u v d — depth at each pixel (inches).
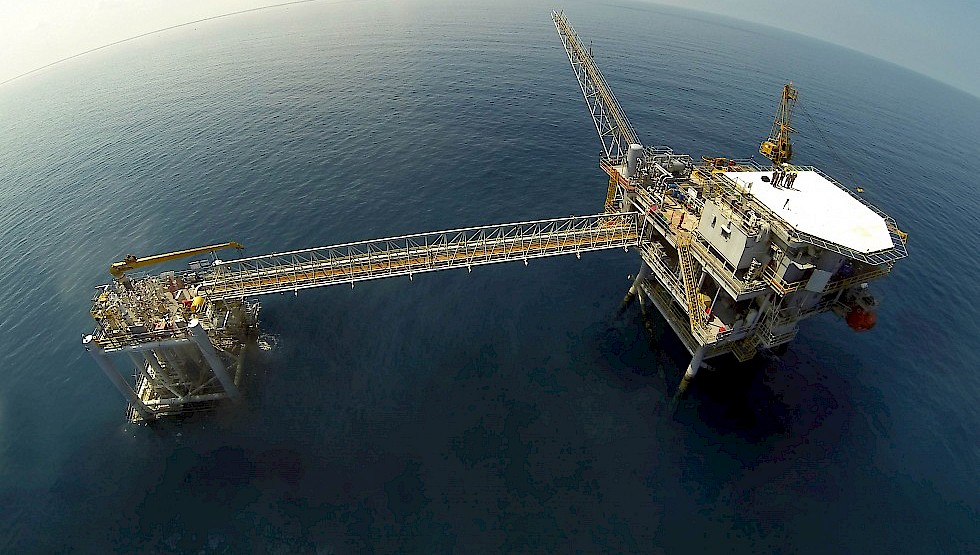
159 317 1608.0
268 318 2132.1
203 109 4685.0
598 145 3703.3
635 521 1432.1
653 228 1929.1
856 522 1443.2
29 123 5108.3
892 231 1477.6
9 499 1536.7
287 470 1563.7
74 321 2228.1
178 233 2768.2
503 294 2266.2
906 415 1765.5
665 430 1681.8
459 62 5885.8
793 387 1844.2
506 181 3164.4
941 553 1376.7
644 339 2043.6
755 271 1501.0
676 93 5017.2
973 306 2331.4
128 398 1692.9
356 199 2970.0
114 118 4749.0
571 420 1712.6
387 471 1555.1
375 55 6496.1
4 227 2989.7
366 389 1827.0
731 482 1533.0
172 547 1389.0
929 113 6387.8
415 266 1863.9
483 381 1856.5
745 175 1700.3
